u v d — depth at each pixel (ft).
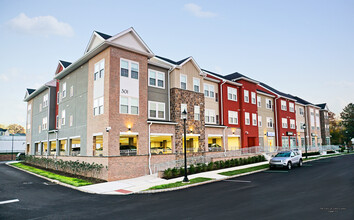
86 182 57.36
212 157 85.10
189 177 60.64
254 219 27.73
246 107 114.11
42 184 57.57
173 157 75.92
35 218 30.83
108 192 47.01
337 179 53.88
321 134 191.21
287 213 29.66
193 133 84.53
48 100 102.27
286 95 153.99
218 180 58.65
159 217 29.76
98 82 69.72
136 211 32.89
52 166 88.22
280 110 138.82
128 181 58.44
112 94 64.80
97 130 67.77
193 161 80.12
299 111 167.02
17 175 75.15
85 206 36.60
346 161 98.63
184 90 83.97
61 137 89.86
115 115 64.59
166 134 76.02
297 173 66.23
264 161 98.53
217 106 103.30
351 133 233.14
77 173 71.20
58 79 97.40
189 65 88.28
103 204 37.65
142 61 72.90
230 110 106.63
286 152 81.56
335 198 36.50
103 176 61.16
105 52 67.87
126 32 68.90
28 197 43.57
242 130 109.81
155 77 79.25
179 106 81.35
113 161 61.05
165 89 81.66
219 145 99.86
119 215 31.24
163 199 39.88
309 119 172.14
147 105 72.90
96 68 71.51
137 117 69.10
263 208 32.37
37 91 112.78
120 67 67.51
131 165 64.54
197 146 89.66
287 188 45.93
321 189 43.73
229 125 104.53
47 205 37.60
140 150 68.39
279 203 34.83
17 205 37.76
